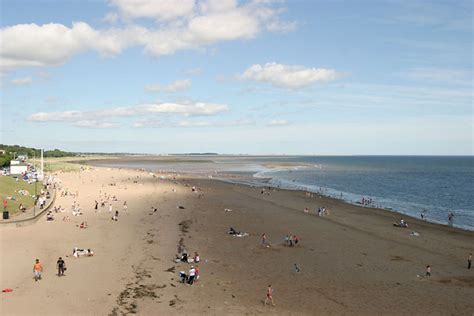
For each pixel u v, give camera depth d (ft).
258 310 96.99
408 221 220.23
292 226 197.88
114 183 398.21
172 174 553.64
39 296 99.66
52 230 172.45
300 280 119.44
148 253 141.90
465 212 270.46
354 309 98.99
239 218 216.13
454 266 136.67
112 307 95.04
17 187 267.80
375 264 136.87
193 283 113.60
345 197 339.36
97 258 133.28
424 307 101.19
